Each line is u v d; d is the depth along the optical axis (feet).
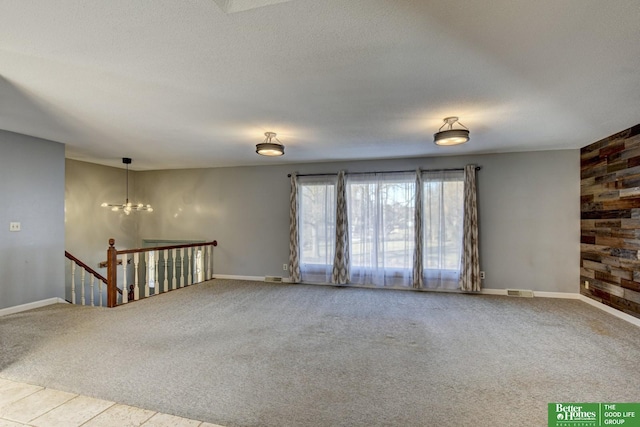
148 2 5.05
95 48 6.50
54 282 14.60
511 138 13.84
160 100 9.39
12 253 13.06
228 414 6.63
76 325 11.86
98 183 20.40
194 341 10.45
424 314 13.50
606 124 11.74
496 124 11.75
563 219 15.99
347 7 5.20
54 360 8.98
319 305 14.85
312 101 9.45
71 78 7.92
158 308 14.24
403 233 17.95
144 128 12.31
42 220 14.08
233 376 8.18
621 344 10.22
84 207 19.53
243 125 11.89
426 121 11.35
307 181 19.61
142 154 17.42
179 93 8.87
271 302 15.34
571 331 11.41
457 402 7.07
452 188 17.26
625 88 8.47
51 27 5.74
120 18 5.48
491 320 12.67
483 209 17.04
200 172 21.91
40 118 11.10
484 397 7.26
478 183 17.12
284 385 7.77
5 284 12.86
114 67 7.34
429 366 8.78
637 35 5.98
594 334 11.11
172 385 7.72
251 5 5.17
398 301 15.53
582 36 6.04
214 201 21.65
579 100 9.34
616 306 13.06
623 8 5.19
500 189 16.83
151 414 6.59
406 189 17.98
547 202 16.20
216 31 5.90
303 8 5.22
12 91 8.72
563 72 7.57
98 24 5.66
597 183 14.34
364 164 18.85
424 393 7.43
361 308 14.39
